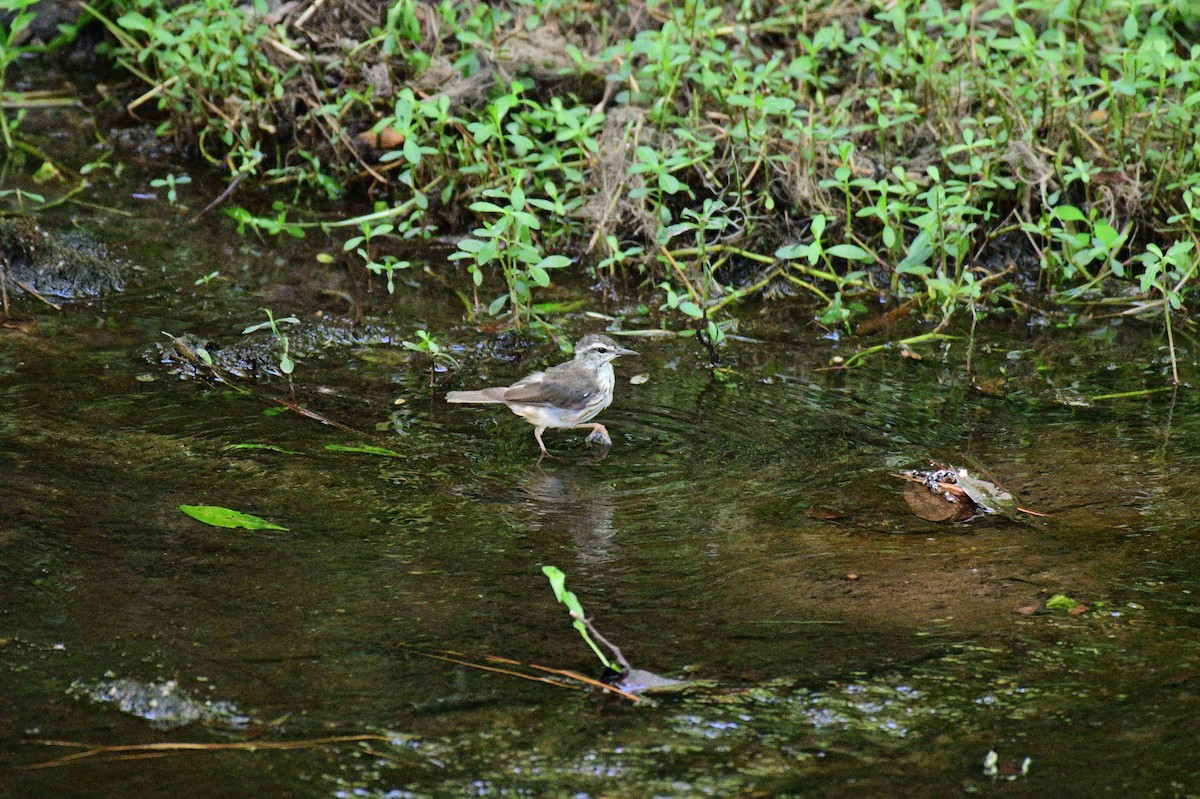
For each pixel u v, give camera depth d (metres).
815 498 10.60
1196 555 9.52
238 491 10.42
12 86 19.69
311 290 14.86
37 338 13.28
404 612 8.67
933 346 13.98
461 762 7.14
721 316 14.68
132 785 6.88
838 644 8.35
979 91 15.89
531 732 7.41
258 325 12.87
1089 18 17.08
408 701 7.68
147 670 7.87
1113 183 15.41
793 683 7.91
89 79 20.17
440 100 15.20
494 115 14.80
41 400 11.92
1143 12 17.55
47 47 20.48
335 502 10.34
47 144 18.08
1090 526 10.03
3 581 8.83
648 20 17.92
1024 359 13.70
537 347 13.85
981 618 8.67
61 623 8.36
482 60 17.22
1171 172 15.33
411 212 16.31
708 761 7.18
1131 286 15.16
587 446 11.69
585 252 15.80
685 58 15.80
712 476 11.05
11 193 16.23
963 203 14.18
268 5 18.31
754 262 15.68
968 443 11.69
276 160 17.58
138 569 9.09
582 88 17.12
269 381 12.71
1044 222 14.72
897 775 7.07
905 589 9.08
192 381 12.58
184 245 15.74
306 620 8.52
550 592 9.02
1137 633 8.46
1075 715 7.59
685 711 7.62
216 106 17.64
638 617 8.69
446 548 9.65
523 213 13.37
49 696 7.60
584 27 17.98
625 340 14.08
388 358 13.40
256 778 6.98
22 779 6.89
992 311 14.82
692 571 9.35
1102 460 11.27
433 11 17.78
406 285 15.12
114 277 14.78
